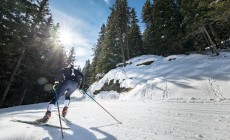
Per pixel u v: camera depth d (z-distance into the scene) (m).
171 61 26.08
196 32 24.78
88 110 8.98
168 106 9.88
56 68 34.06
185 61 23.84
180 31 27.45
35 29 21.50
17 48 18.09
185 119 6.35
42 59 29.02
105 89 27.66
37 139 3.92
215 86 14.02
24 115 6.51
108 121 6.04
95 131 4.67
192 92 14.25
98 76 38.94
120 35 35.91
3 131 4.30
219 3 15.36
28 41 20.80
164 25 29.41
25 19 17.25
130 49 42.50
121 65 34.75
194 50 31.03
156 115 7.29
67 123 5.30
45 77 30.27
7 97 25.36
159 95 15.95
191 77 17.34
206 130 4.85
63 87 5.33
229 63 18.36
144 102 12.98
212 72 16.92
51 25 30.88
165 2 30.50
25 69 25.30
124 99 18.58
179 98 13.76
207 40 29.08
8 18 15.68
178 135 4.50
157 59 29.56
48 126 4.75
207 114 7.03
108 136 4.33
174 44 28.22
